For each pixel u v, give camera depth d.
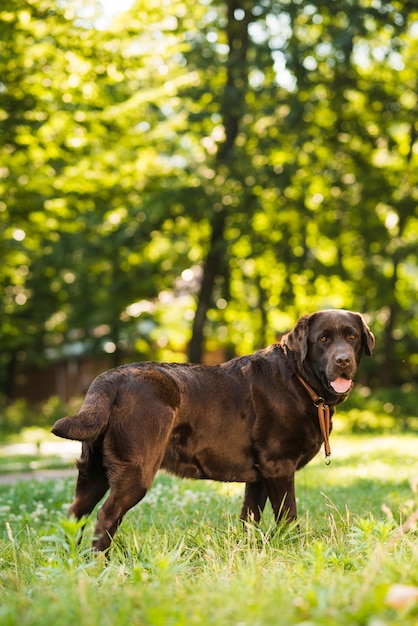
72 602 3.53
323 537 5.42
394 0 20.95
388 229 24.89
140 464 5.19
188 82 18.27
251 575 3.96
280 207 22.80
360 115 23.77
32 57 15.07
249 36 22.66
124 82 16.77
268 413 5.82
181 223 23.97
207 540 5.14
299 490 8.73
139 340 33.81
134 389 5.28
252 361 5.95
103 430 5.23
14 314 31.77
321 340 5.80
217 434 5.69
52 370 44.50
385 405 25.70
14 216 17.75
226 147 23.00
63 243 25.02
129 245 23.91
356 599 3.25
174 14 16.39
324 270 23.88
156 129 20.84
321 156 22.81
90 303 31.20
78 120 16.28
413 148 27.28
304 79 21.34
